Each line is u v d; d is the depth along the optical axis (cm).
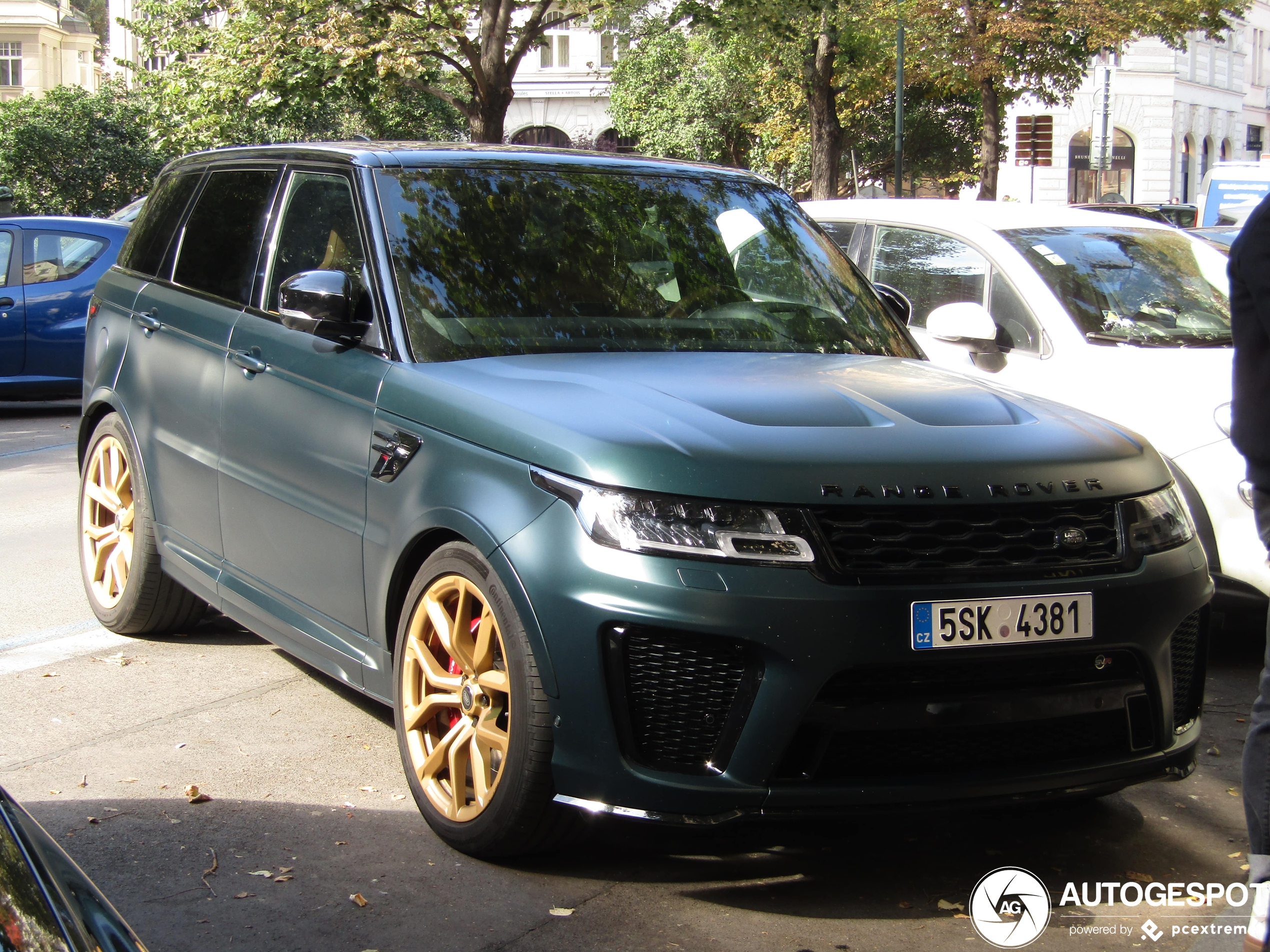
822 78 2692
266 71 2522
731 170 488
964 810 304
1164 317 608
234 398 436
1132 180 5781
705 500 294
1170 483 345
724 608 287
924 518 302
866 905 318
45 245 1270
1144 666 318
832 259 469
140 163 3803
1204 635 345
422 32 2516
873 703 293
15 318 1238
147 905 307
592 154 461
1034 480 315
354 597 374
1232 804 392
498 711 326
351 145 443
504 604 310
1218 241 1136
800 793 292
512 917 305
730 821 290
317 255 419
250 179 483
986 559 303
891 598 291
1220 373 550
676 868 335
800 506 295
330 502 382
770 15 2605
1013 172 4453
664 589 288
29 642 521
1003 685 304
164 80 2748
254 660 502
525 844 321
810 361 390
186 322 479
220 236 487
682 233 437
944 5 2778
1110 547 319
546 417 320
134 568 509
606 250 416
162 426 488
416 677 351
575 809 305
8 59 8681
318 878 322
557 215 421
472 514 321
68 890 141
